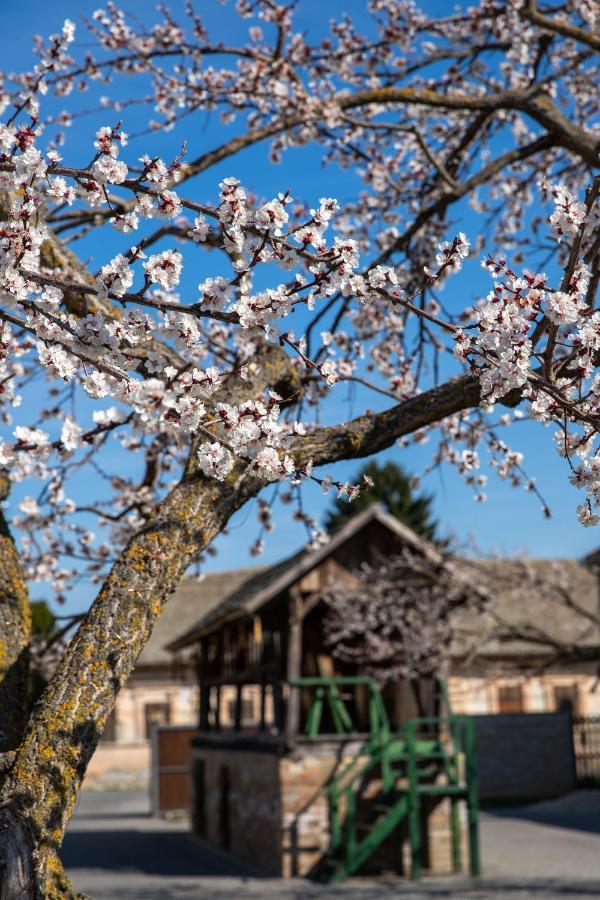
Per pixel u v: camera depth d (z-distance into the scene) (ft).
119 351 12.57
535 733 94.43
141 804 103.96
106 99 29.48
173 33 29.22
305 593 56.90
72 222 23.54
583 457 14.01
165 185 12.28
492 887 47.24
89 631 13.58
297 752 54.39
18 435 14.37
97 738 13.10
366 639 64.59
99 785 119.75
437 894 45.57
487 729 93.81
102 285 12.07
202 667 76.33
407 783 55.93
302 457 15.37
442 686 56.85
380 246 31.50
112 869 58.03
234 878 53.57
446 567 57.52
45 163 11.69
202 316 12.40
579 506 13.70
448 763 53.98
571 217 13.00
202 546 14.66
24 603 15.44
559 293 12.67
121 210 22.76
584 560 80.33
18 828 12.17
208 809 71.61
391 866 54.24
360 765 55.57
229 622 61.62
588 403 13.60
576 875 49.93
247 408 12.75
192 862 61.00
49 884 12.25
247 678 62.28
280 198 12.23
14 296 11.87
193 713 123.24
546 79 28.66
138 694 123.85
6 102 21.99
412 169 33.32
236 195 12.25
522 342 12.73
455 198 26.30
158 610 14.05
